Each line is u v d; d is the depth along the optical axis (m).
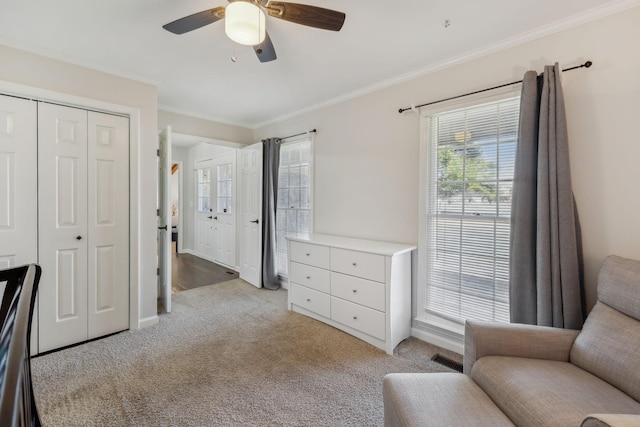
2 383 0.56
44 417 1.62
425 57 2.37
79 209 2.42
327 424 1.62
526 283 1.94
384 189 2.89
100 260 2.54
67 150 2.36
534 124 1.91
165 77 2.74
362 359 2.27
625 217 1.74
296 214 3.93
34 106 2.22
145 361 2.20
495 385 1.29
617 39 1.75
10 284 1.15
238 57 2.36
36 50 2.20
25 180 2.19
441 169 2.54
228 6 1.44
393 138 2.81
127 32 2.01
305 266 3.05
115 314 2.63
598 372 1.30
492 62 2.21
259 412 1.70
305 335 2.65
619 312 1.40
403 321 2.54
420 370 2.12
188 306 3.34
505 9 1.78
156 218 2.85
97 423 1.59
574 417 1.06
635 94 1.71
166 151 3.14
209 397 1.81
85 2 1.70
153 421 1.61
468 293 2.39
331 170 3.38
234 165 5.05
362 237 3.09
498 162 2.22
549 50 1.97
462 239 2.42
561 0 1.70
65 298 2.37
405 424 1.13
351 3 1.71
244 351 2.36
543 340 1.49
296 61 2.44
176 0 1.68
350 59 2.40
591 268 1.84
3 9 1.75
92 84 2.46
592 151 1.83
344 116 3.23
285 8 1.45
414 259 2.66
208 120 4.05
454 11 1.79
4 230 2.12
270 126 4.21
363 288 2.52
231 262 5.18
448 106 2.43
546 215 1.83
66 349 2.36
